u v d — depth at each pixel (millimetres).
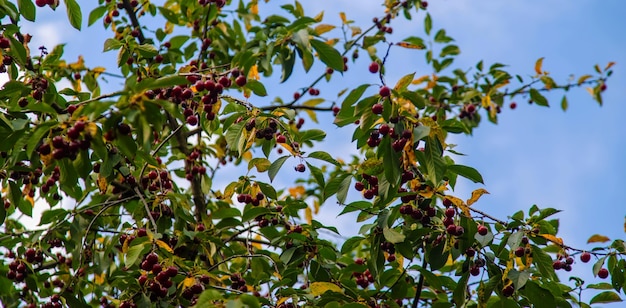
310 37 7234
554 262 6461
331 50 7246
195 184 9016
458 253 6340
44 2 7090
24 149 6281
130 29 9383
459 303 6473
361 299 6328
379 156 5824
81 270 7941
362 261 7902
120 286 6934
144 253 6281
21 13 7035
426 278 6746
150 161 6273
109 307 8344
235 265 8594
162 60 8945
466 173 6141
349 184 6449
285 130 6629
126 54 7914
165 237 7672
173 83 4941
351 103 5840
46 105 5039
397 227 6871
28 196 7793
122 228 7773
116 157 6621
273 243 7070
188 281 5789
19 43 6680
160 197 7340
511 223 6230
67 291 7281
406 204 6379
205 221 7652
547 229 6355
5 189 7414
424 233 6520
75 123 5039
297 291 6223
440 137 5750
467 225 6270
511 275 5992
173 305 6832
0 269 7672
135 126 5156
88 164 5477
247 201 7414
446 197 6176
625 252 6223
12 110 6266
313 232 7289
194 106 7062
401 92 5688
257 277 7000
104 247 8547
